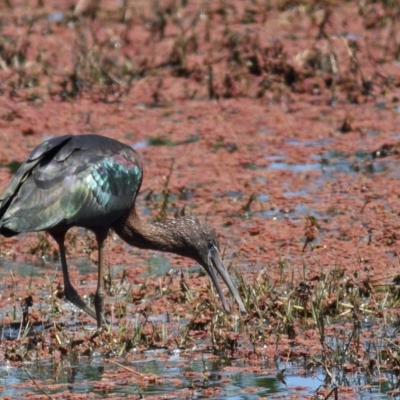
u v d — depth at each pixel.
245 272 19.53
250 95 31.39
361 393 14.34
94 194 17.06
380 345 15.98
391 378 14.86
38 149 16.97
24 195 16.42
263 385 14.76
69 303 18.52
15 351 16.22
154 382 14.98
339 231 21.66
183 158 26.56
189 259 20.61
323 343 15.45
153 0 40.38
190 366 15.60
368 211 22.75
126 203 17.69
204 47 35.06
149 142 27.80
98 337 16.48
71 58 34.16
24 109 30.23
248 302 17.72
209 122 29.31
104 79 32.12
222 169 25.80
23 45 33.88
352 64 32.34
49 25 37.38
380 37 35.72
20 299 18.56
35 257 20.98
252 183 24.84
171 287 18.78
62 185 16.73
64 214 16.61
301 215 22.73
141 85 32.19
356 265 19.62
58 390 14.77
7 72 32.91
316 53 32.78
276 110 30.31
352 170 25.56
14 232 16.23
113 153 17.61
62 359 16.03
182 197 24.14
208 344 16.47
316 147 27.30
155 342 16.50
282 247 20.91
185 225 18.31
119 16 38.53
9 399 14.39
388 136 27.89
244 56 33.09
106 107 30.50
